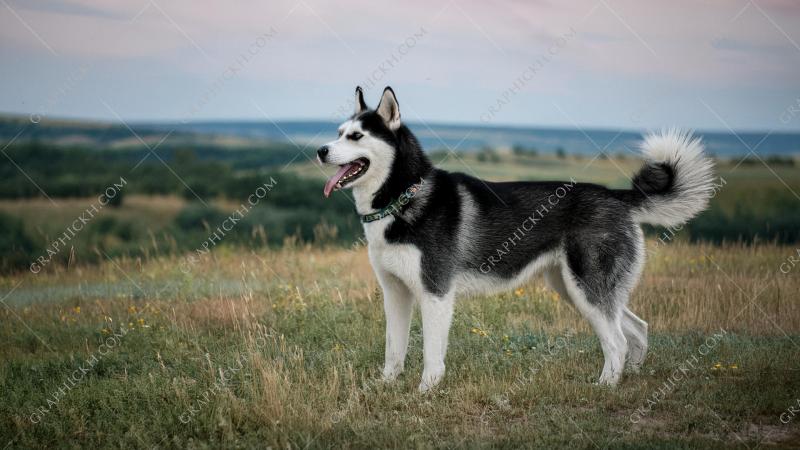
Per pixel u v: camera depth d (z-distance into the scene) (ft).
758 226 63.67
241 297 25.48
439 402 15.87
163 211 89.97
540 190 17.66
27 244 71.36
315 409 15.33
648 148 17.71
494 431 14.65
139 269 35.60
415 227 16.42
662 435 14.11
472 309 23.18
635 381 17.33
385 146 16.42
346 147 16.35
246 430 14.69
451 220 16.74
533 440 13.87
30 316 25.22
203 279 30.76
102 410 16.03
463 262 16.98
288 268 31.89
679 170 17.54
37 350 21.47
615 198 17.70
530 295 24.93
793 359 18.04
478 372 17.74
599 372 17.97
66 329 22.91
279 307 23.76
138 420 15.33
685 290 25.75
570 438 13.88
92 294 29.04
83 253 59.93
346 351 19.40
